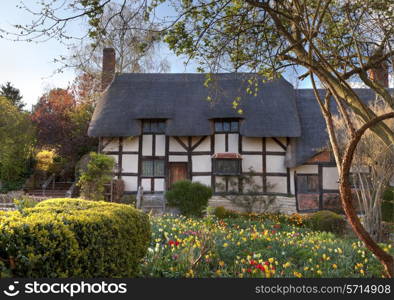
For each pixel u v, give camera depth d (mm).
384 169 8258
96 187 10500
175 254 3873
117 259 2674
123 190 13148
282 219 11109
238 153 13445
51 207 2930
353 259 4555
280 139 13602
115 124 13297
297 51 3318
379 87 3150
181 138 13711
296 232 8312
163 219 7102
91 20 2939
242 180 13109
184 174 13664
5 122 15945
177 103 14008
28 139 16812
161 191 13398
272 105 13742
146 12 3234
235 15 3697
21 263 1880
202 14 3627
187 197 10742
